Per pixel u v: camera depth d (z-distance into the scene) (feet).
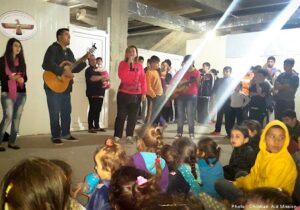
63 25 19.42
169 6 31.73
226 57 30.27
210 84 26.73
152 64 19.98
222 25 31.63
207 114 27.04
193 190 6.62
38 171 2.63
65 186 2.79
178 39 39.34
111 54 22.09
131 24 38.52
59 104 15.30
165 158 6.91
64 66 14.97
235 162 9.34
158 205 2.99
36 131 18.65
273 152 7.03
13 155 12.73
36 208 2.51
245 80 21.62
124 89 15.71
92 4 27.86
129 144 15.79
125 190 3.91
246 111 19.20
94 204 5.35
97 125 20.16
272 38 27.81
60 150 14.07
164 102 20.24
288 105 17.75
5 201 2.56
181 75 18.70
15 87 13.52
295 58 26.63
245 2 30.01
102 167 5.57
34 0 18.08
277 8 30.73
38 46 18.44
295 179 6.89
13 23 17.34
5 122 13.53
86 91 19.84
